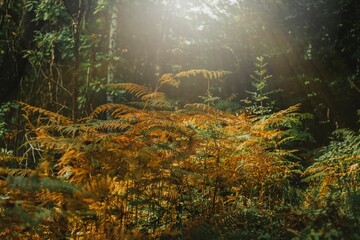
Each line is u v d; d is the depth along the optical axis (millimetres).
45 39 10195
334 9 13570
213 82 15211
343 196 4125
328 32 14094
